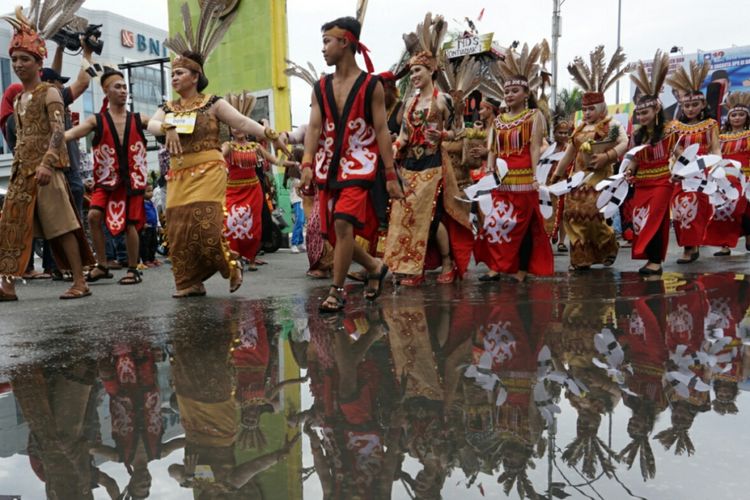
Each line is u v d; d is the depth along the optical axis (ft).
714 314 11.19
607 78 20.54
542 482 4.59
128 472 4.99
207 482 4.76
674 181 18.48
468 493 4.45
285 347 9.30
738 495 4.31
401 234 16.78
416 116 16.80
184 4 15.56
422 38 17.57
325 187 12.77
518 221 17.12
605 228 20.45
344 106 12.35
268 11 43.14
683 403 6.35
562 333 9.76
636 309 11.87
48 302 15.08
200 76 15.23
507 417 6.03
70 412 6.52
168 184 15.03
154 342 9.86
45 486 4.76
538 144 16.99
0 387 7.50
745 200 24.71
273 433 5.78
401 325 10.78
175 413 6.42
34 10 15.98
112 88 19.17
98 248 19.97
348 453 5.26
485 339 9.46
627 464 4.89
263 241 25.72
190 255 15.03
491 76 25.32
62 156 15.20
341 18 12.43
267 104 43.93
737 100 27.09
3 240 15.30
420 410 6.30
